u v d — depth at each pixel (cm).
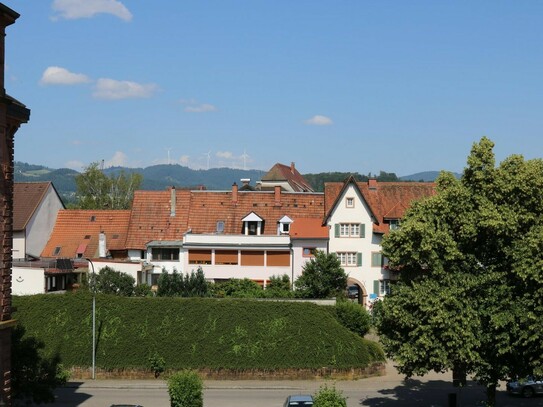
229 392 5059
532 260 3775
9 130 3022
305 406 3912
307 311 5775
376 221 7338
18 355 3853
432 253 4028
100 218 8294
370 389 5159
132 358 5456
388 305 4172
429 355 4022
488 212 3928
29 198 8062
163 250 7606
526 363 3909
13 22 2939
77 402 4694
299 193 8225
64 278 6800
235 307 5775
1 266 2972
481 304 3956
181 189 8731
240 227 7938
